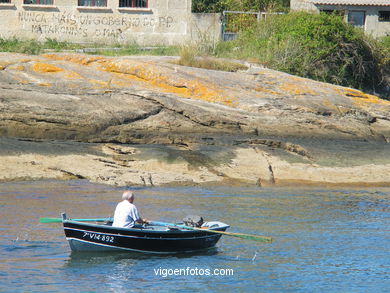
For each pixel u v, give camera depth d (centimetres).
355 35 12975
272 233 5922
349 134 9900
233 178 8150
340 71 12688
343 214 6756
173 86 10294
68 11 13700
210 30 13838
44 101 8975
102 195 7112
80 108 8988
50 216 6084
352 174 8600
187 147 8738
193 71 10794
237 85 10594
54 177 7794
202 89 10231
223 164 8388
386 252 5403
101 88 9769
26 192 7075
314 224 6284
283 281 4653
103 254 5144
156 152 8462
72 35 13762
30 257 4959
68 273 4650
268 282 4628
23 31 13638
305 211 6831
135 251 5212
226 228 5578
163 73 10450
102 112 9006
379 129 10294
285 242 5659
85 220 5406
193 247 5403
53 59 11000
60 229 5791
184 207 6738
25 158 8019
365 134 10006
